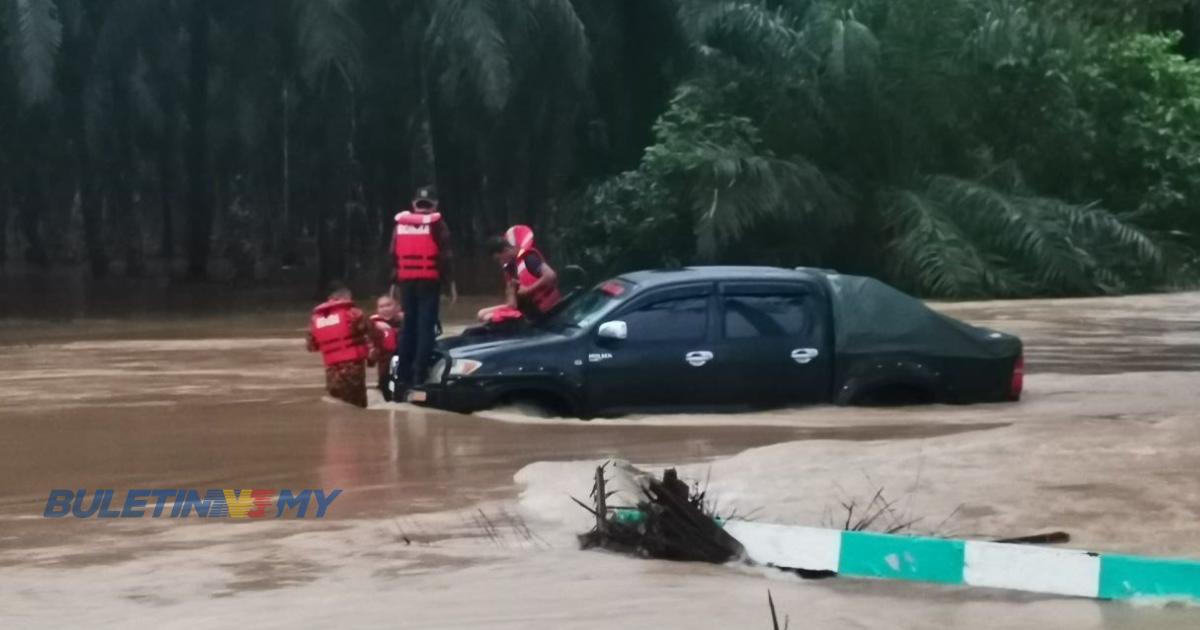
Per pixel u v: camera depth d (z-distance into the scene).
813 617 6.26
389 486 9.52
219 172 44.34
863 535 7.09
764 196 32.75
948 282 31.95
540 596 6.61
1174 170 36.66
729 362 13.21
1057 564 6.78
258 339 21.39
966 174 35.72
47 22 32.28
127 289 35.56
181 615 6.35
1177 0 23.61
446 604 6.46
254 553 7.62
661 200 34.03
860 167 35.28
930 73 34.62
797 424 12.49
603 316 13.16
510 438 11.57
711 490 8.98
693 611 6.34
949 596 6.73
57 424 12.30
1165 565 6.63
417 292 13.82
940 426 12.28
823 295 13.59
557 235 37.25
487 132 36.88
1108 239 34.06
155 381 15.68
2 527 8.36
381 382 14.79
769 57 35.22
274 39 36.56
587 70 35.81
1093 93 36.34
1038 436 10.84
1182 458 9.74
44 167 39.75
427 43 34.97
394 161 38.12
